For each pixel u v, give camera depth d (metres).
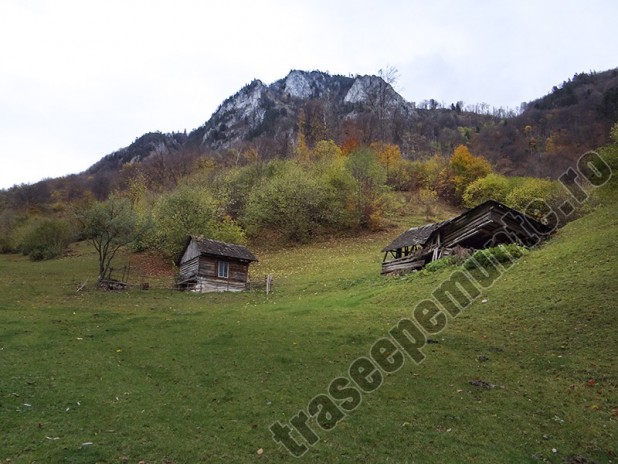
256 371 18.31
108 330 24.31
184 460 12.09
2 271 52.59
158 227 59.22
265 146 133.38
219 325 25.27
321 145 106.00
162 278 51.94
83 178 150.50
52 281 45.72
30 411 14.33
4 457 11.66
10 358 19.06
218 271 42.44
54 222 73.00
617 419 13.90
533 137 125.94
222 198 77.56
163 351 20.80
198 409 15.10
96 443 12.62
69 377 17.38
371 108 157.00
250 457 12.39
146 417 14.41
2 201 114.75
